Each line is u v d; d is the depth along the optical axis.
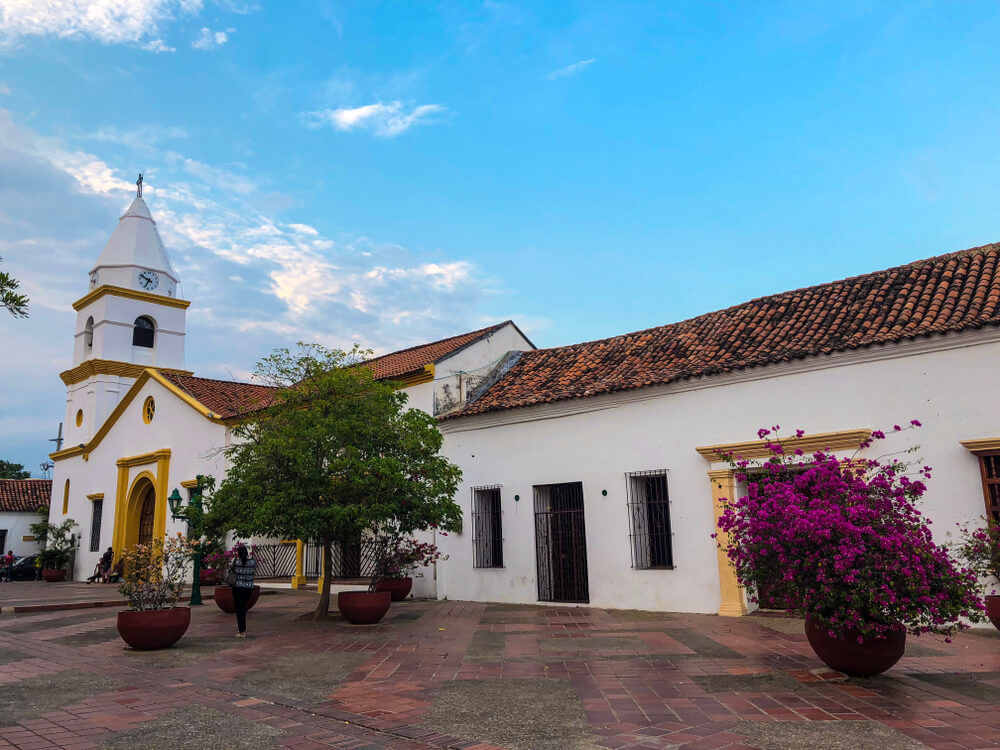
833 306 13.13
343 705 6.59
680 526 12.62
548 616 12.52
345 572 18.36
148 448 24.17
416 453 12.59
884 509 7.11
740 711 6.11
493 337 18.45
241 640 10.57
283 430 12.09
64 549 27.42
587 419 14.15
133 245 29.77
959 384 10.23
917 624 6.75
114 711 6.49
